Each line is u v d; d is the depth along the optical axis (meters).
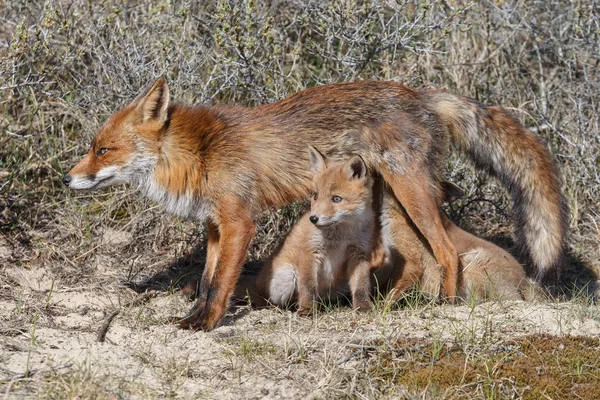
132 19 14.12
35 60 13.45
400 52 14.35
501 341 9.04
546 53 15.33
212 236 10.61
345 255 10.71
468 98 11.48
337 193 10.29
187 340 9.18
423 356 8.70
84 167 10.02
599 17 14.52
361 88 10.91
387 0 13.56
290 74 13.03
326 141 10.72
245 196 10.16
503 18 15.02
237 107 10.64
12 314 9.84
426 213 10.72
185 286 11.23
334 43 14.59
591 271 12.76
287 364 8.53
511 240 13.42
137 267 11.96
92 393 7.42
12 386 7.59
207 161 10.05
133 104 10.12
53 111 13.66
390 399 8.05
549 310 10.16
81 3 14.01
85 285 11.20
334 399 8.00
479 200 13.23
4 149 13.34
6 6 14.42
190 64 13.11
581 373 8.50
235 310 10.67
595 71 14.89
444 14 14.57
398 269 11.12
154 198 10.36
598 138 14.02
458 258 10.94
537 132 14.45
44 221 12.57
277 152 10.44
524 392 8.16
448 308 10.26
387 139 10.72
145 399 7.62
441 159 11.07
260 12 13.85
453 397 8.03
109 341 9.02
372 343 8.93
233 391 8.01
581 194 13.91
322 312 10.62
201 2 14.31
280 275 10.78
